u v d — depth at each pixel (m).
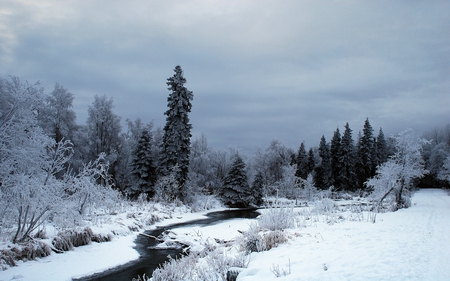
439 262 6.61
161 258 12.61
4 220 11.28
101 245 13.84
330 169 59.06
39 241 11.30
